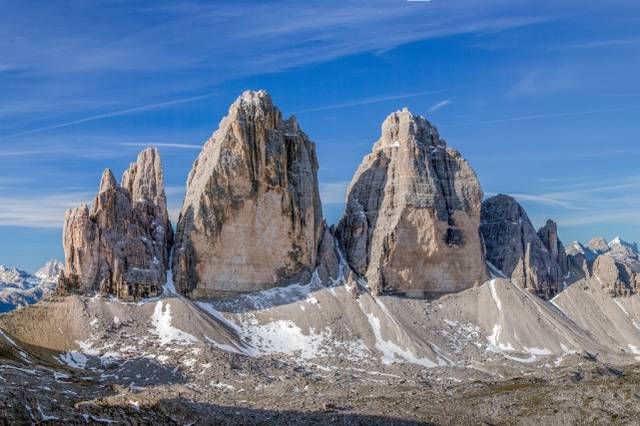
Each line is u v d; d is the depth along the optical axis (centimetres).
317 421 18138
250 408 19288
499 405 19938
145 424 16062
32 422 14325
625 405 19300
